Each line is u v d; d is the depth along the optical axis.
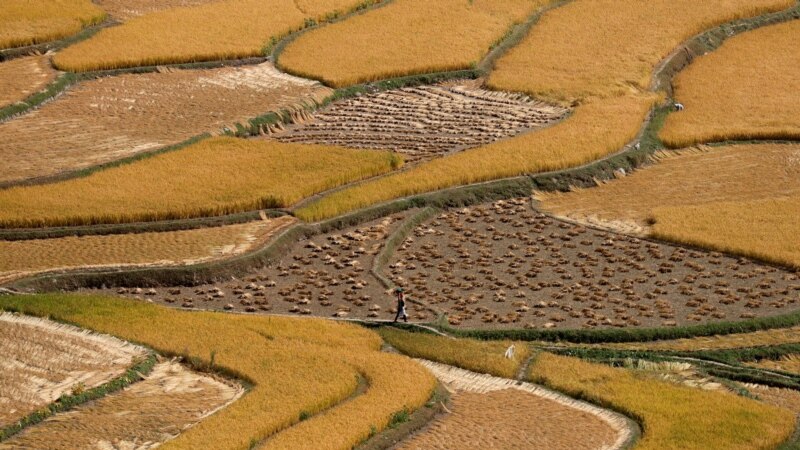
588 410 196.00
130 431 183.75
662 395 199.25
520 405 197.00
